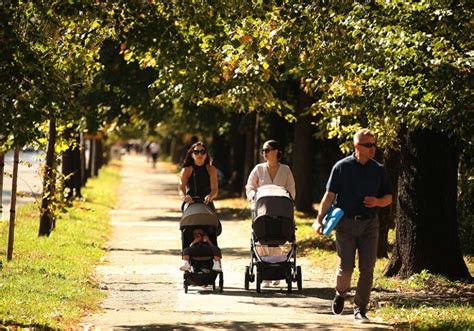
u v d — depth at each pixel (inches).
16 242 1249.4
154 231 1764.3
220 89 1355.8
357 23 836.0
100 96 1969.7
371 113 904.3
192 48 741.9
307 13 850.1
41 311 736.3
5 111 647.1
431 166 1002.1
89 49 871.7
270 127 2352.4
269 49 884.0
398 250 1029.2
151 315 769.6
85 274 1043.3
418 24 839.1
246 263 1251.2
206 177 969.5
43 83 651.5
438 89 804.0
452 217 1011.3
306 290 976.9
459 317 732.0
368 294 707.4
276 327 668.1
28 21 698.8
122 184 3860.7
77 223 1701.5
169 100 2039.9
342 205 697.0
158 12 720.3
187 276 940.0
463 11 811.4
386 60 820.6
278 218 944.3
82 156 3105.3
